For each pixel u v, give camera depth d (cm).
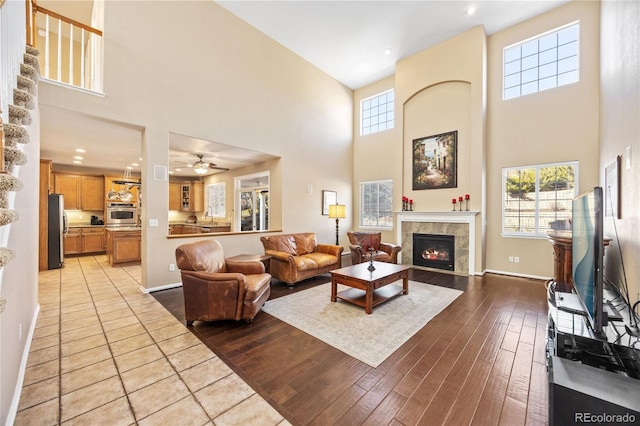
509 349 238
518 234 514
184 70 433
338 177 736
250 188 734
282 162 593
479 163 523
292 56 611
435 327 284
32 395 176
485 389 185
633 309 188
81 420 156
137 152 564
